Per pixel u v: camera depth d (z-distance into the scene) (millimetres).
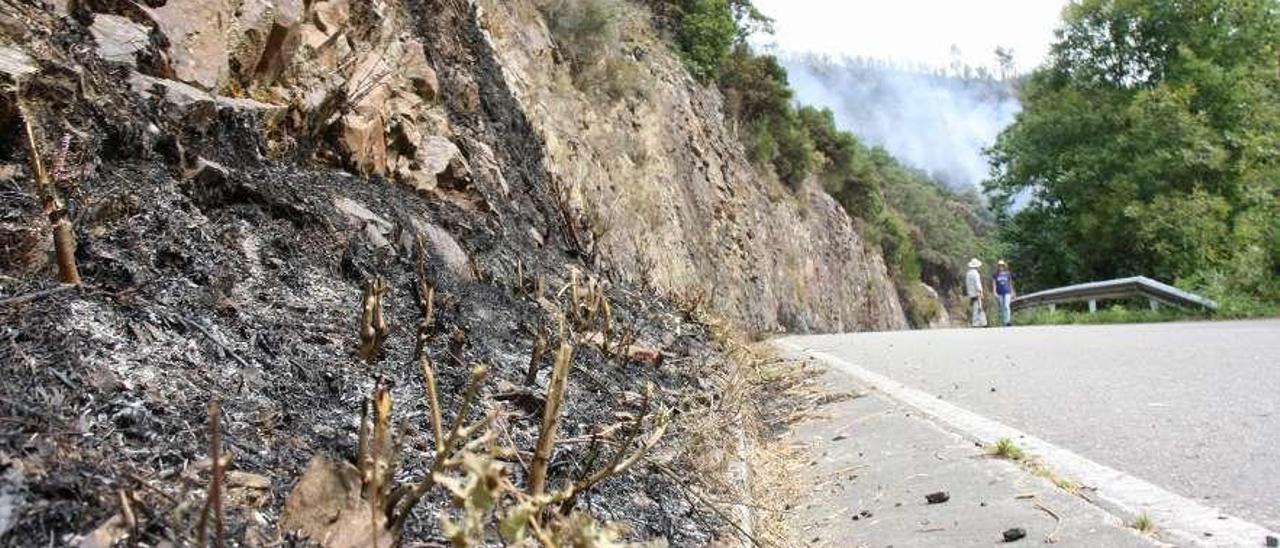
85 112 2969
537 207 8031
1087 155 18688
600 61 15164
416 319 3471
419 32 7391
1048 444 3730
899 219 62312
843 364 7508
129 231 2781
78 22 3484
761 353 8273
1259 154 17469
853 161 47438
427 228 4812
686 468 3143
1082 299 15672
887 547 2699
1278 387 4738
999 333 10477
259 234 3322
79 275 2467
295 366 2584
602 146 12922
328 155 5078
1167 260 17109
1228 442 3537
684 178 18266
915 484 3309
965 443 3756
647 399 2295
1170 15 18797
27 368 1921
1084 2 19688
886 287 45469
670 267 13602
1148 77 19641
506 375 3418
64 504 1524
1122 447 3596
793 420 5066
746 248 22125
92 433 1809
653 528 2479
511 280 5223
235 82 4523
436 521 1985
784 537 2922
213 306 2668
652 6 22797
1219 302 12461
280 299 3002
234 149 3863
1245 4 18266
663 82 19578
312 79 5211
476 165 7004
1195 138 17125
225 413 2148
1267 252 15117
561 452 2705
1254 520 2527
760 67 31625
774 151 31203
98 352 2115
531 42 11914
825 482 3645
